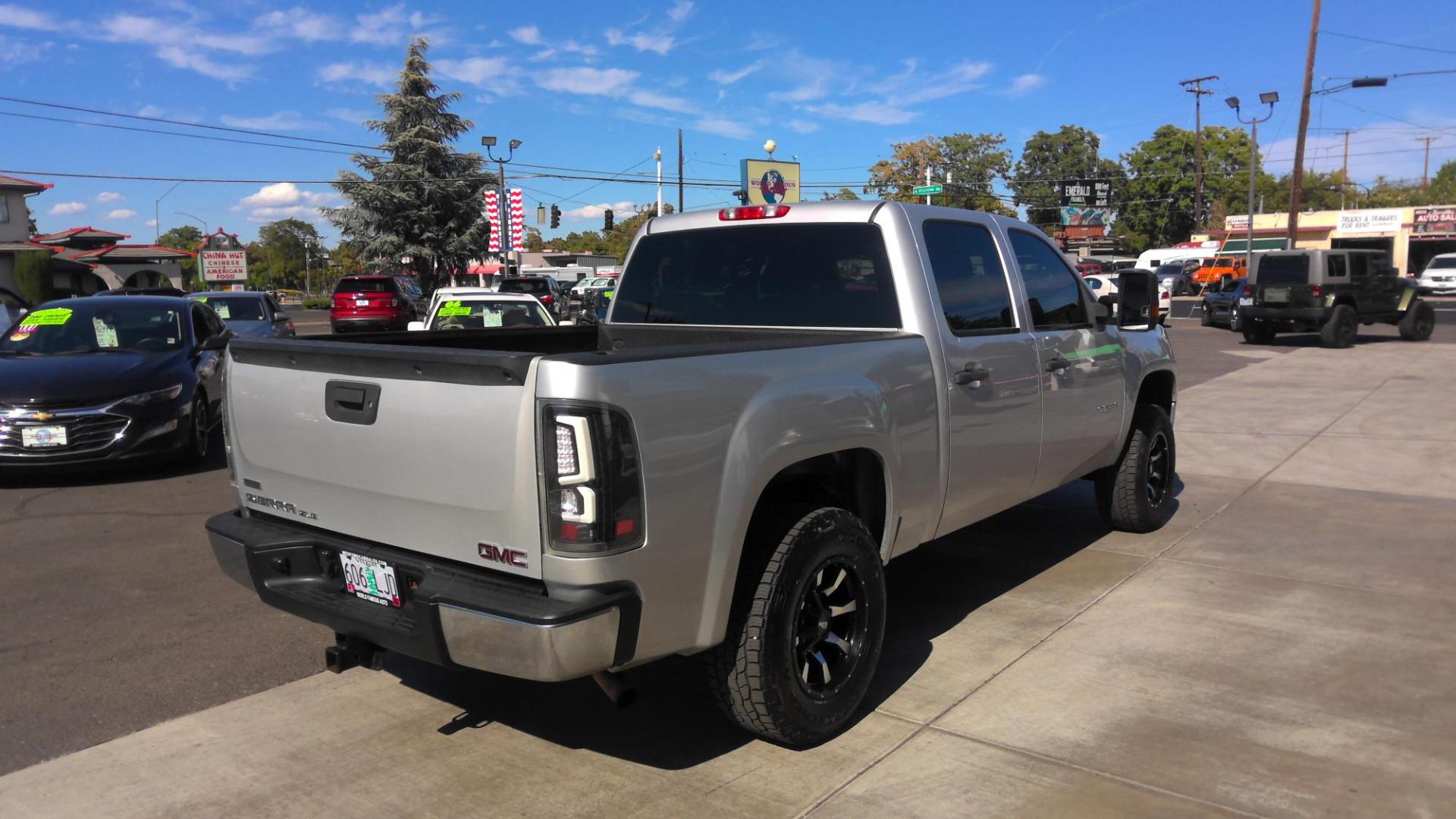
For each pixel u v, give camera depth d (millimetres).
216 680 4195
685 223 4961
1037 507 7066
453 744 3588
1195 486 7680
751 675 3238
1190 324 28172
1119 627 4613
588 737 3633
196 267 71312
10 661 4422
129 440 7977
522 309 12828
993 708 3773
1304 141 34656
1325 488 7559
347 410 3230
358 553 3285
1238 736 3500
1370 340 21016
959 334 4297
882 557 3920
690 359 3020
